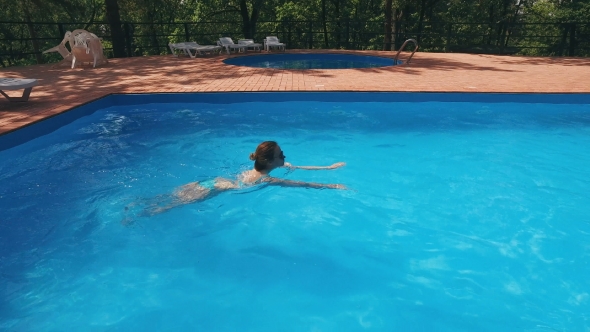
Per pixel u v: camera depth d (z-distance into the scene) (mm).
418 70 9820
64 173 4363
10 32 23109
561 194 4094
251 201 3738
